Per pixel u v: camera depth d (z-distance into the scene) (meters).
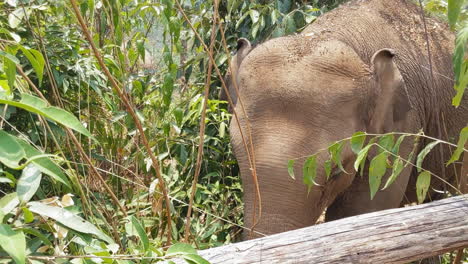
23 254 1.28
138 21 4.20
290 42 3.38
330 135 3.11
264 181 3.01
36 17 3.08
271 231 2.96
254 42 4.68
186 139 4.11
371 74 3.33
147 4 3.40
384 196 3.65
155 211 3.13
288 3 4.54
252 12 4.23
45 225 1.80
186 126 4.18
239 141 3.17
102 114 3.62
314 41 3.39
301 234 1.88
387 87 3.36
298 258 1.83
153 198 3.32
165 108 3.81
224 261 1.80
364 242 1.89
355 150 2.27
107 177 3.99
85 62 3.22
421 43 4.03
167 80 3.23
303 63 3.22
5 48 2.15
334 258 1.85
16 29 3.04
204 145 4.07
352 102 3.20
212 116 4.18
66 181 1.46
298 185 3.01
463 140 2.01
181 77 5.06
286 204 2.99
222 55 4.24
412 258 1.92
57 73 3.13
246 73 3.29
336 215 3.81
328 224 1.92
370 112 3.33
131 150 3.97
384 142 2.22
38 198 2.92
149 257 1.61
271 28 4.63
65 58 3.27
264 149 3.06
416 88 3.87
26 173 1.52
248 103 3.20
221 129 3.85
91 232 1.53
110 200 3.46
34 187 1.50
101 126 3.62
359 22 3.82
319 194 3.14
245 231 3.03
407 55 3.89
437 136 4.19
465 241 1.96
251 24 4.71
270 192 3.00
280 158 3.02
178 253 1.58
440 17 4.16
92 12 2.71
